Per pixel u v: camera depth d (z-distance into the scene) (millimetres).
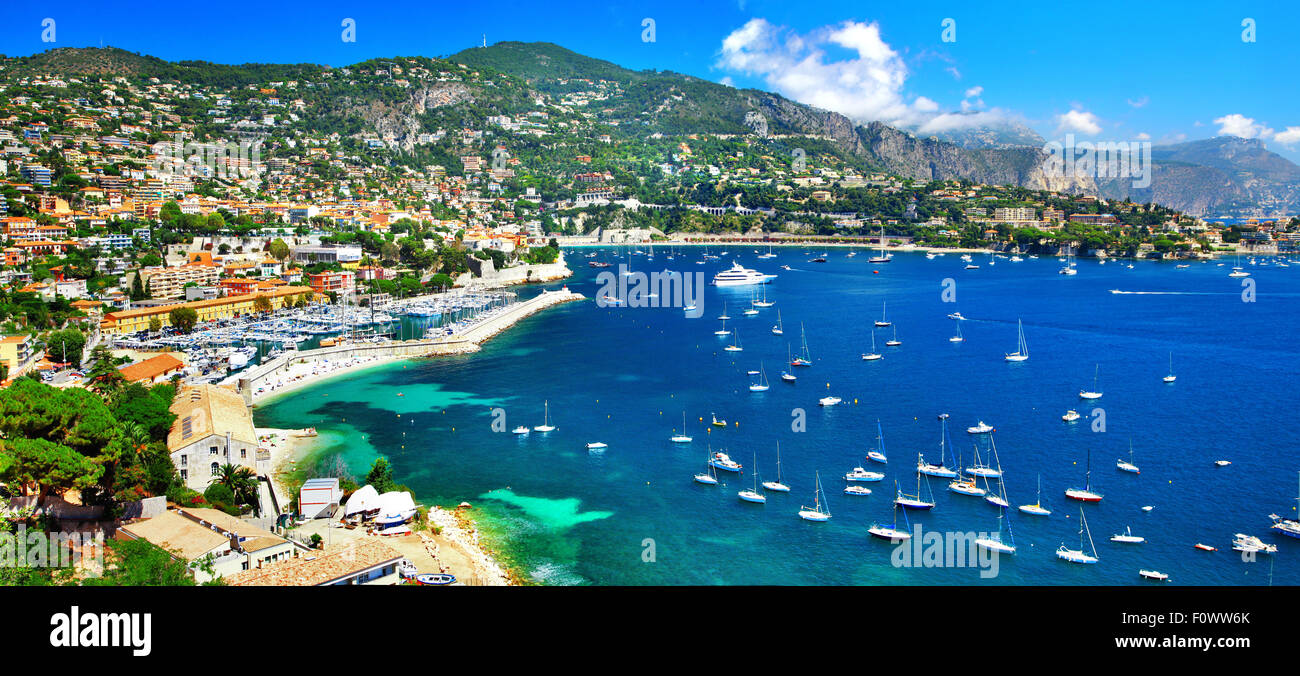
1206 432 189000
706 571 125938
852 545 134750
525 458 176250
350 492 148875
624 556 130625
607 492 157250
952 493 155250
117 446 127375
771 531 140000
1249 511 145125
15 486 116750
